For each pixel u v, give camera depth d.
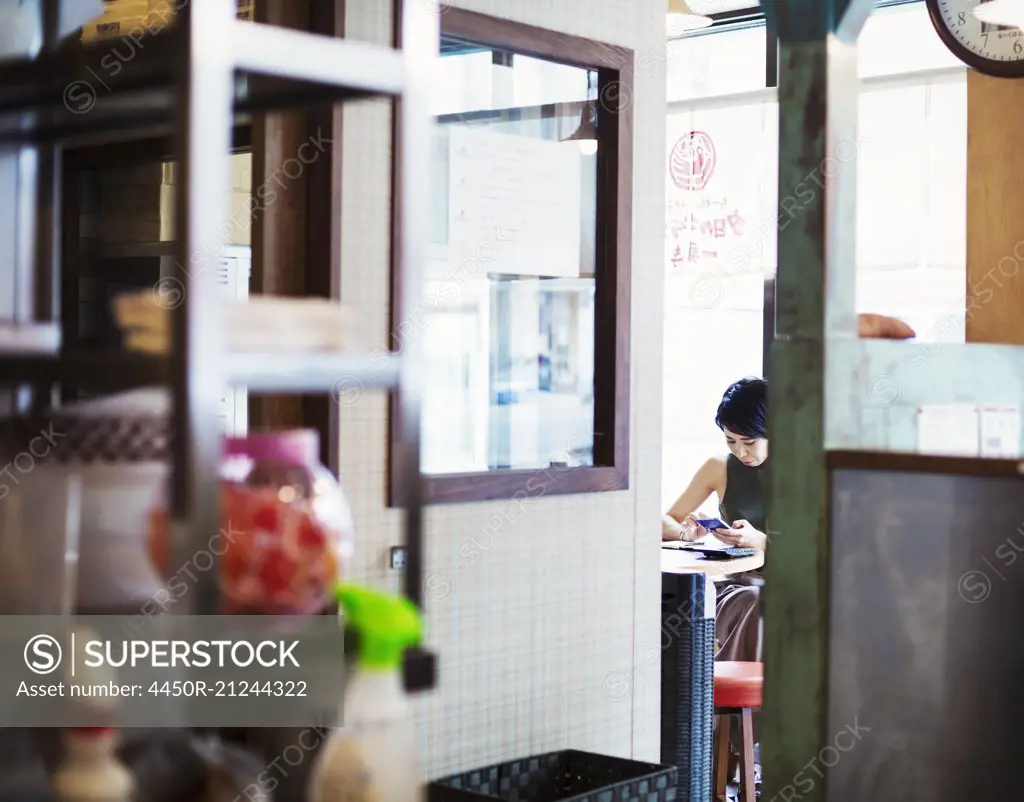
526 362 2.61
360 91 1.31
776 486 1.93
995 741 1.94
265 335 1.15
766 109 5.36
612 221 2.75
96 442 1.28
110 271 2.16
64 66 1.20
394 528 2.30
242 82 1.30
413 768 1.39
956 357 2.13
